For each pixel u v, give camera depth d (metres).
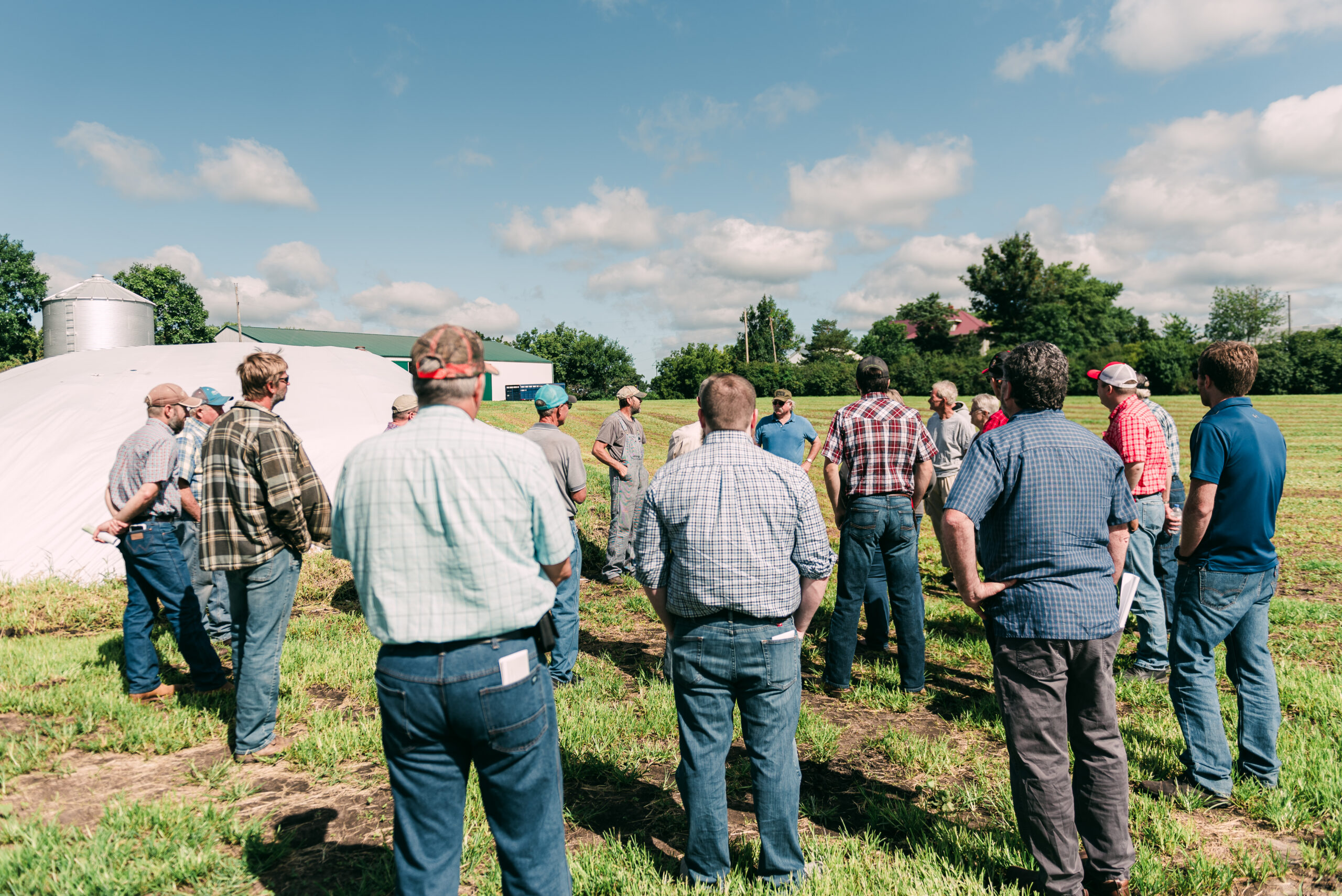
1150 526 4.79
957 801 3.32
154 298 60.84
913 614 4.58
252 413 3.50
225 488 3.40
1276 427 3.17
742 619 2.45
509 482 1.93
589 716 4.08
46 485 7.55
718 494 2.46
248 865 2.68
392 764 1.97
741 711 2.59
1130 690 4.56
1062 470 2.48
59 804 3.10
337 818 3.08
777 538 2.46
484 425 2.08
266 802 3.19
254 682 3.53
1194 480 3.14
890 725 4.21
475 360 2.05
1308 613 6.20
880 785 3.51
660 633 6.00
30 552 7.10
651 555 2.55
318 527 3.78
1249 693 3.28
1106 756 2.53
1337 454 20.09
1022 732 2.52
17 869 2.52
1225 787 3.20
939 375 58.84
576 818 3.14
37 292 52.88
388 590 1.88
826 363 63.47
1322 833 2.98
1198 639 3.23
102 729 3.83
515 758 1.97
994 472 2.54
